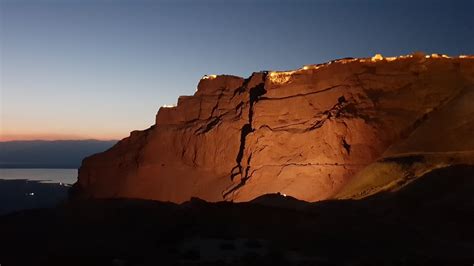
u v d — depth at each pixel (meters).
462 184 51.81
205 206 50.47
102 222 47.91
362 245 38.25
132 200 58.19
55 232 44.03
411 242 39.78
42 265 33.53
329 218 45.81
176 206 54.22
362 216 47.50
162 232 42.75
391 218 47.97
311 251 36.50
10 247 39.06
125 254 35.59
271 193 64.69
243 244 37.88
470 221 45.75
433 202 49.88
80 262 33.53
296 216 46.66
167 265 32.09
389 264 31.86
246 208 48.72
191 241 39.16
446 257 34.94
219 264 31.88
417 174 56.44
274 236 40.88
